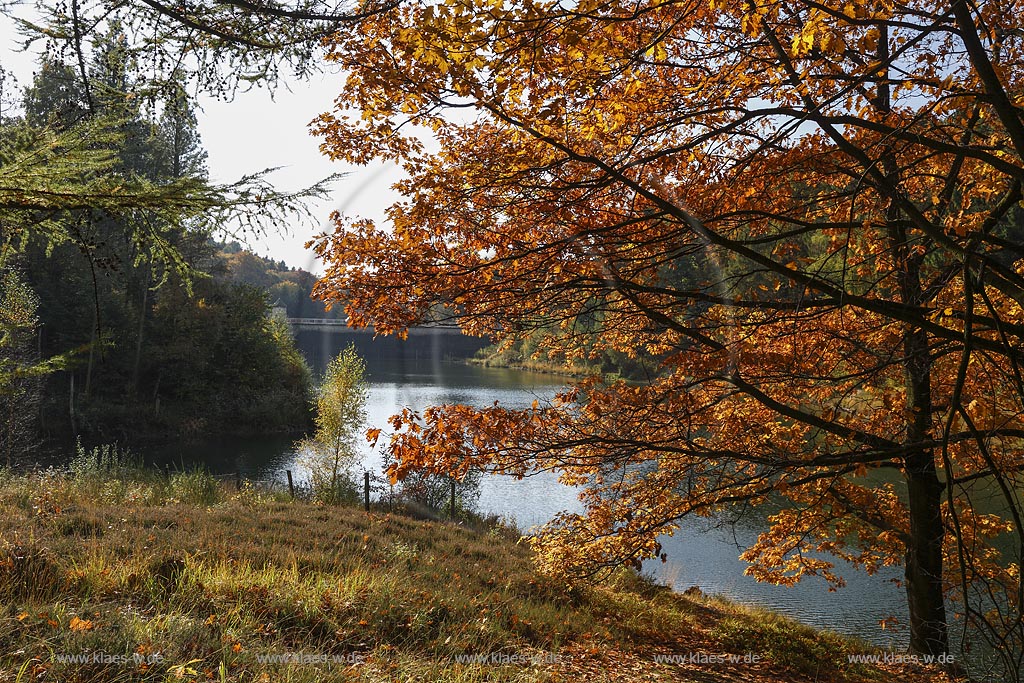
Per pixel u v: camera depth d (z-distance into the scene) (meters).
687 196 6.62
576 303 7.22
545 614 10.27
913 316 5.76
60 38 3.44
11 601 6.28
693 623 12.44
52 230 3.48
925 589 9.06
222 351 45.12
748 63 5.98
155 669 5.26
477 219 6.49
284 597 7.98
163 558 8.61
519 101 5.45
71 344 37.47
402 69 5.29
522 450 7.39
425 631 8.11
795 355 7.40
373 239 6.75
